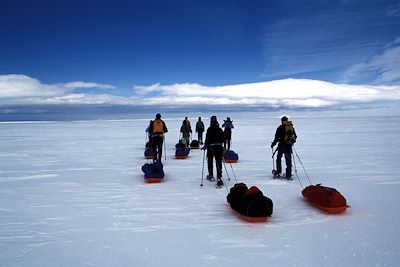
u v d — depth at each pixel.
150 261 3.31
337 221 4.45
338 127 32.78
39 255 3.49
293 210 4.97
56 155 12.21
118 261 3.32
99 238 3.96
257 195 4.46
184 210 5.06
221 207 5.19
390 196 5.67
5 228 4.36
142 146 15.42
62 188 6.70
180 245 3.71
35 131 30.67
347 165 9.13
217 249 3.59
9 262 3.33
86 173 8.38
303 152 12.24
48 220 4.68
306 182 6.89
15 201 5.73
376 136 20.08
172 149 13.66
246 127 35.38
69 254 3.51
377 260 3.27
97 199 5.78
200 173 8.05
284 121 7.11
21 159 11.22
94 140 19.20
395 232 4.00
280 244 3.70
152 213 4.93
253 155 11.48
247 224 4.39
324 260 3.28
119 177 7.78
